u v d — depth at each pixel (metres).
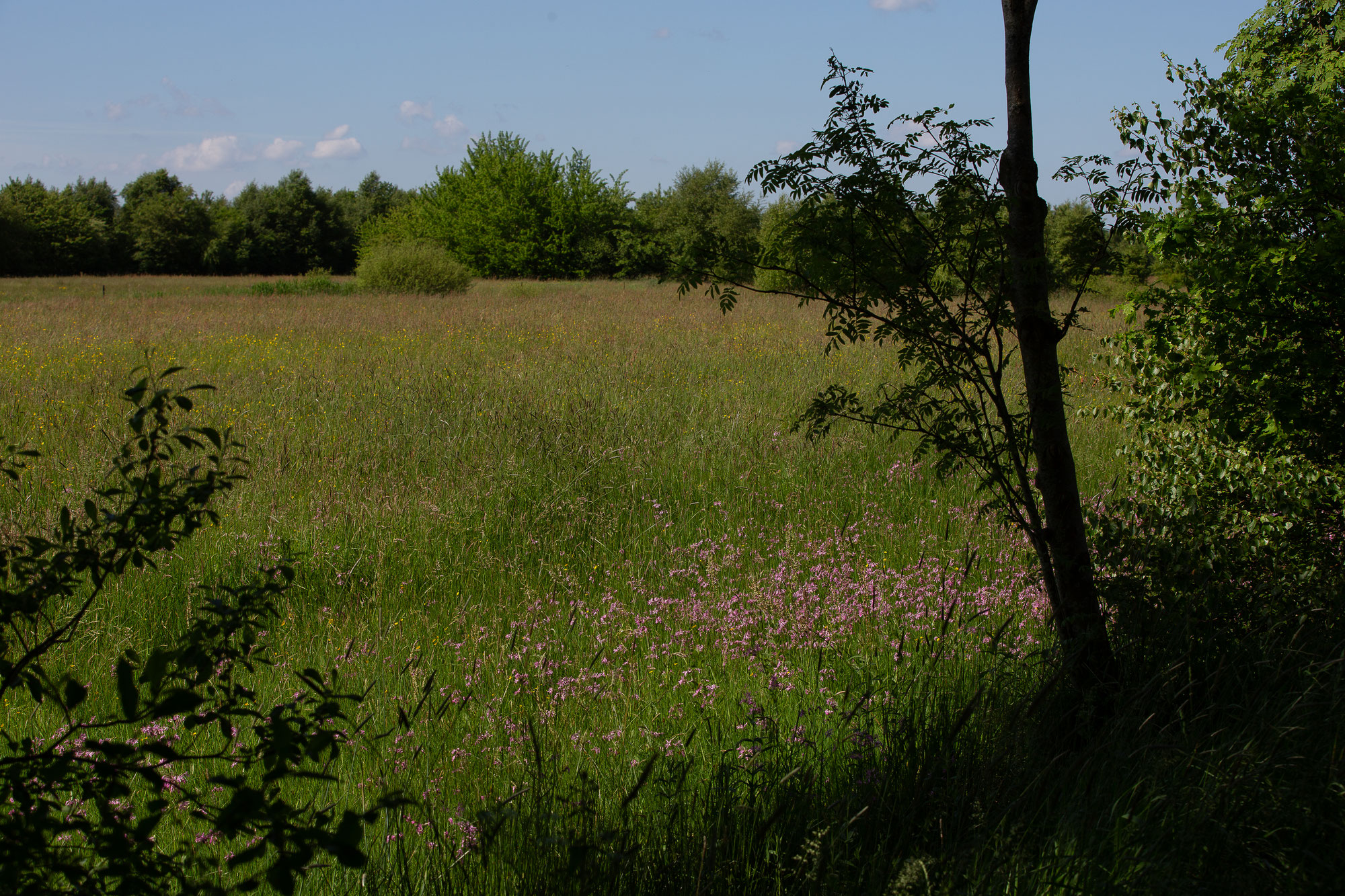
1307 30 4.48
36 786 1.57
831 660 4.21
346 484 6.88
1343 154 3.99
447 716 3.61
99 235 84.25
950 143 3.34
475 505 6.46
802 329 18.91
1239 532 4.34
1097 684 3.24
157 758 3.19
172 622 4.85
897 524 6.46
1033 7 3.34
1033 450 3.57
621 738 3.47
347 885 2.55
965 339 3.60
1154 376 4.65
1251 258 3.89
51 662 4.21
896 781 2.84
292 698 3.82
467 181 62.50
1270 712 3.05
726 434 8.64
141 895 1.56
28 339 15.58
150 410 1.78
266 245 90.00
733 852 2.53
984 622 4.43
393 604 5.09
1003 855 2.32
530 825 2.49
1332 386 3.87
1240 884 2.25
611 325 19.94
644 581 5.48
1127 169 3.39
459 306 26.47
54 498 6.25
